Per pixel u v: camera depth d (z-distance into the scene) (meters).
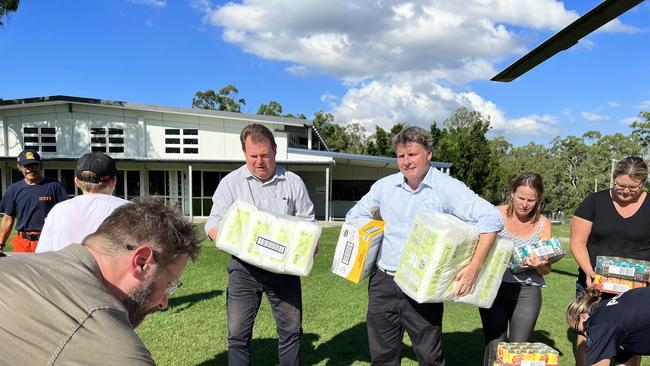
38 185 4.45
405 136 2.59
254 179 3.03
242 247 2.55
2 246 4.53
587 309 2.52
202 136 17.75
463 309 5.36
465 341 4.30
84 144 17.47
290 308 2.98
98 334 0.97
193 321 4.64
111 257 1.18
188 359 3.73
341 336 4.38
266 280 2.87
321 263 8.09
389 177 2.89
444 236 2.24
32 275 1.04
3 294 0.99
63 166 17.92
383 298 2.77
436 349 2.68
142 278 1.20
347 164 20.38
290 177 3.14
